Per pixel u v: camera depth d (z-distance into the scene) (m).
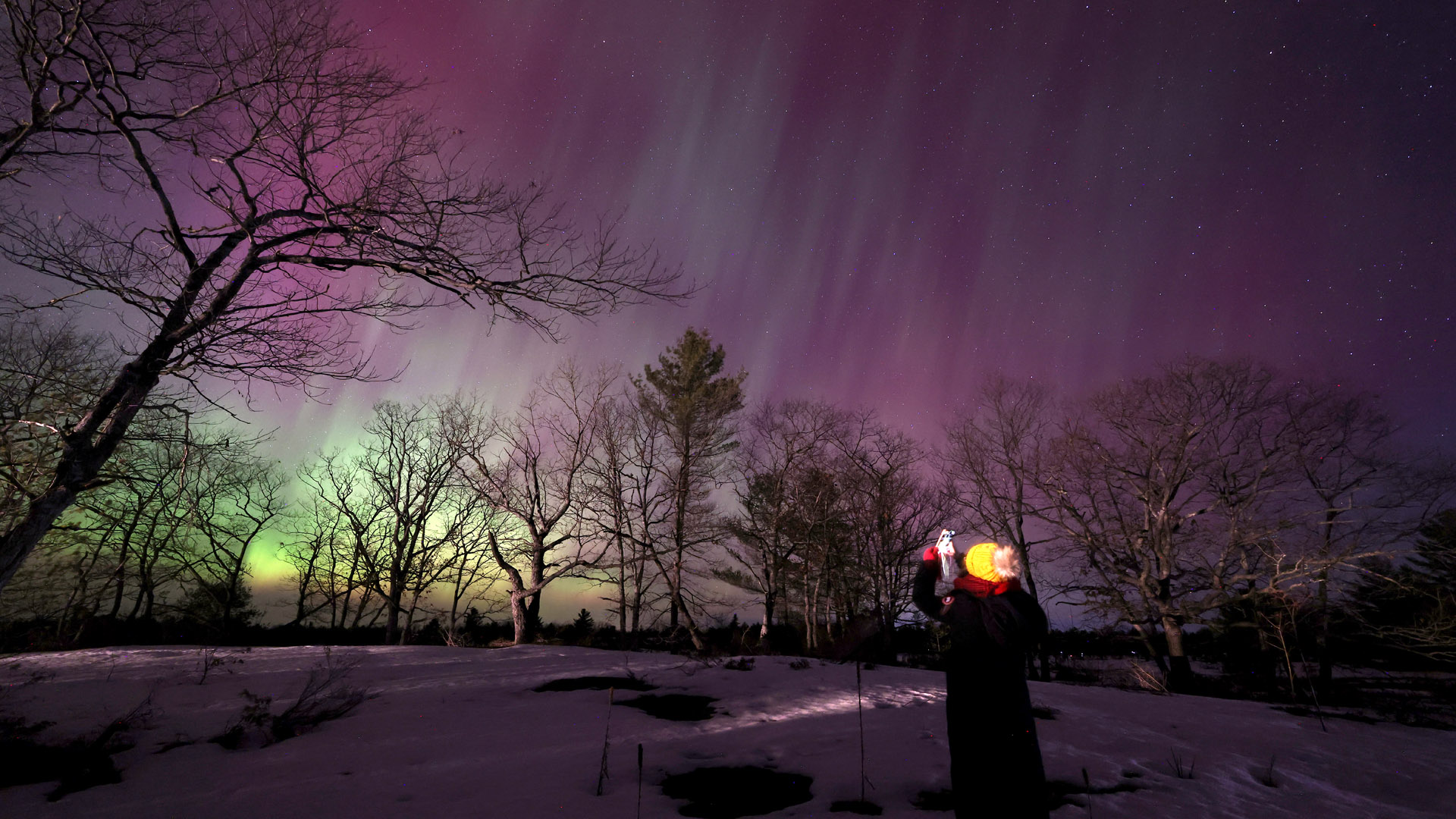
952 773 3.77
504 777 5.91
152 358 8.68
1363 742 7.89
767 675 11.73
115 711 8.76
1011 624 3.77
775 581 31.17
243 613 34.25
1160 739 7.43
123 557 22.17
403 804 5.18
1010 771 3.61
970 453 33.31
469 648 18.47
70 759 6.54
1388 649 28.97
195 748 7.19
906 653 25.50
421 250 9.58
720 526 33.38
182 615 31.31
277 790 5.61
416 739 7.45
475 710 9.12
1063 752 6.51
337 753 6.89
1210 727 8.23
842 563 27.91
